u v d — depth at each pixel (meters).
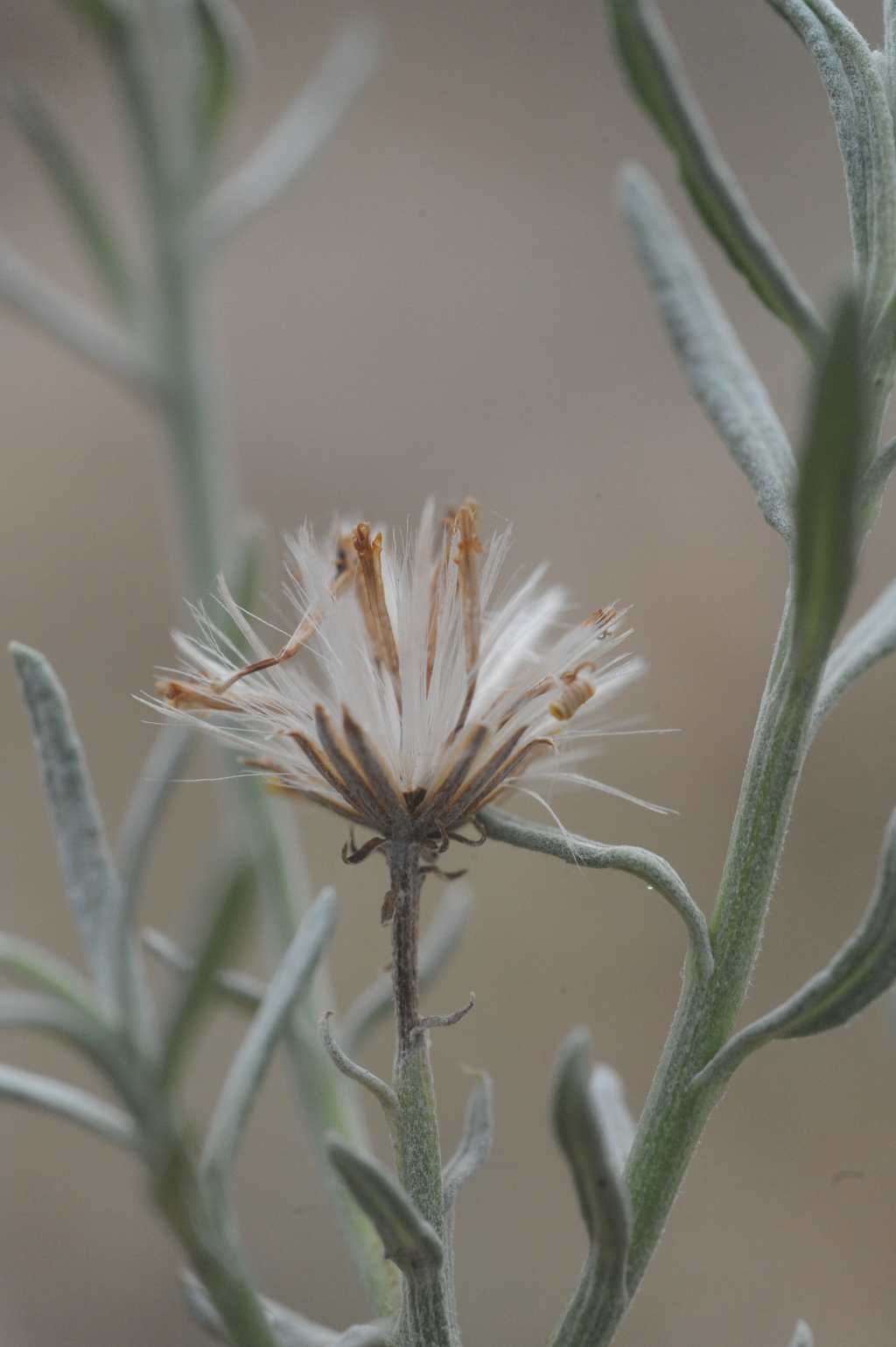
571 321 0.62
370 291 0.66
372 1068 0.41
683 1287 0.43
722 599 0.55
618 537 0.56
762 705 0.22
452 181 0.66
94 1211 0.48
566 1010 0.48
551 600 0.23
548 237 0.64
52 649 0.61
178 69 0.28
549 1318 0.42
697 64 0.63
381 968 0.22
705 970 0.22
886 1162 0.45
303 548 0.23
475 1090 0.22
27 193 0.66
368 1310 0.42
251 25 0.69
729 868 0.22
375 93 0.67
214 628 0.23
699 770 0.53
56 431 0.68
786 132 0.62
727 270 0.59
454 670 0.23
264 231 0.68
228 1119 0.23
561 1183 0.45
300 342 0.65
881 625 0.23
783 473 0.23
